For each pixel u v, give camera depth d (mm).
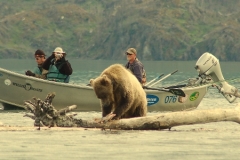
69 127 37281
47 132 35219
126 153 29875
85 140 32969
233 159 28875
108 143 32250
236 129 39125
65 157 28781
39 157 28672
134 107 40312
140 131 36438
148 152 30188
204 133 36250
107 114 39406
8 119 46188
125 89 39000
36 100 37281
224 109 38250
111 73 39031
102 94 38625
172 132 36375
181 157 29172
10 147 30797
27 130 35812
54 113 37312
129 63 48906
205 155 29625
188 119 37094
